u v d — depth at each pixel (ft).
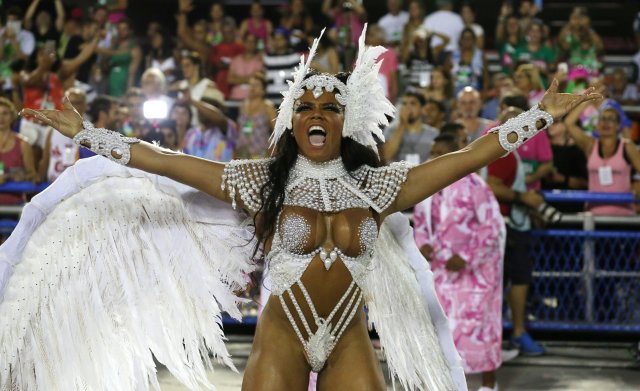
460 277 34.63
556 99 21.58
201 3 73.31
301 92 21.71
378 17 75.36
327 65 56.39
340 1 60.03
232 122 48.32
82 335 23.27
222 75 58.95
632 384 37.50
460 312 34.55
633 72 63.62
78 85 56.80
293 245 21.40
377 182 21.86
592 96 21.45
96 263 23.39
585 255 43.11
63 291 23.25
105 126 47.98
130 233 23.57
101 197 23.44
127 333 23.53
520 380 38.06
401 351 24.71
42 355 23.17
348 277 21.65
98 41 57.62
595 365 40.32
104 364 23.38
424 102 45.85
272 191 21.62
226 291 23.79
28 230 23.18
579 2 79.51
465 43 56.90
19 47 60.34
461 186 34.53
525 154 42.32
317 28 63.52
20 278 23.12
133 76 59.57
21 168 46.01
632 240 43.04
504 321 43.24
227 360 23.94
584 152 46.34
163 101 44.73
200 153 46.65
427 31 57.36
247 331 45.27
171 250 23.65
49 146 45.93
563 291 43.80
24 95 53.67
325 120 21.45
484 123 45.39
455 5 71.82
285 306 21.65
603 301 43.57
